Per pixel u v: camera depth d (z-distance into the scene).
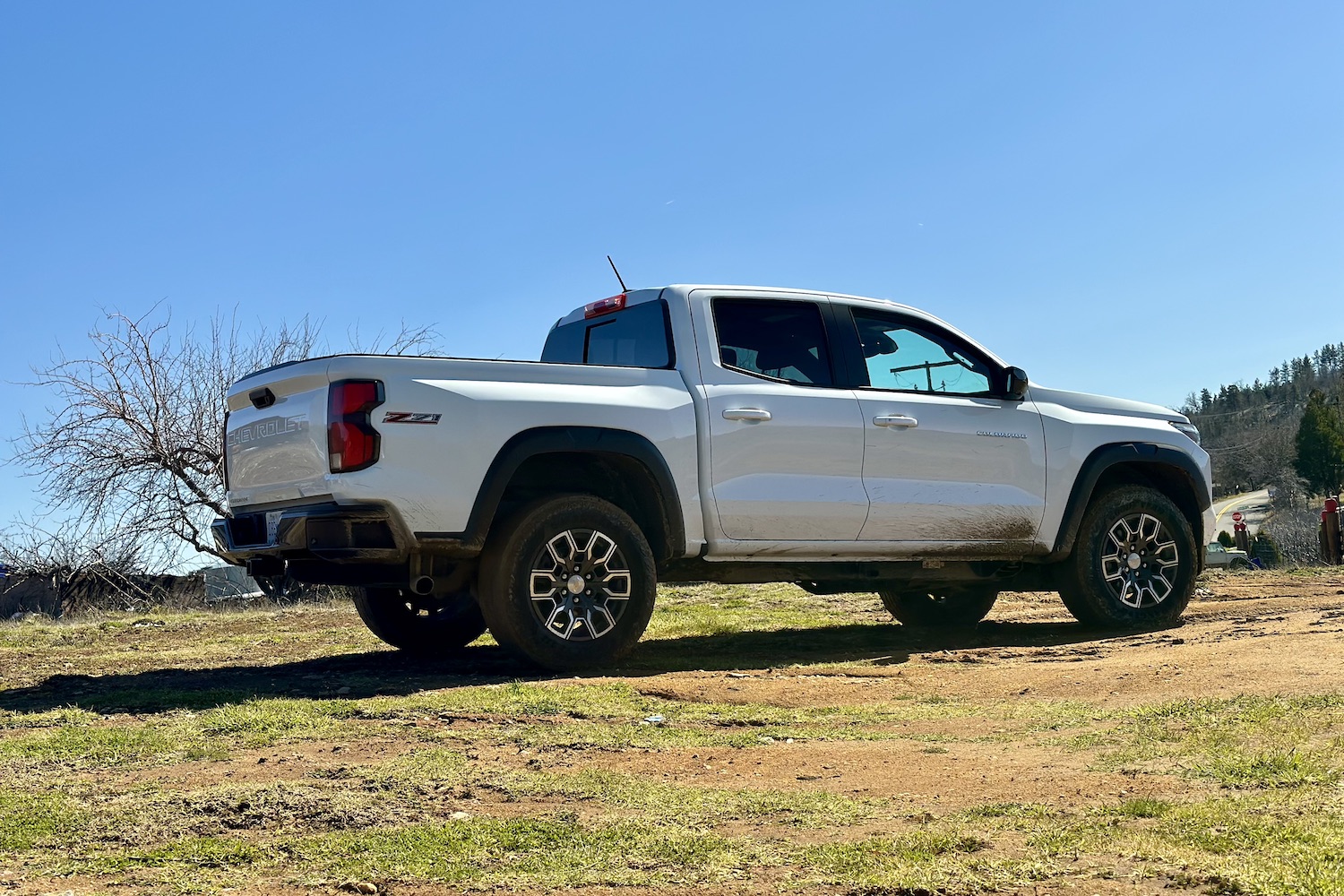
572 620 5.64
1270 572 11.91
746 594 10.38
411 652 6.85
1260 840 2.53
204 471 14.91
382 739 3.91
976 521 6.75
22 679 5.85
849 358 6.59
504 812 3.05
